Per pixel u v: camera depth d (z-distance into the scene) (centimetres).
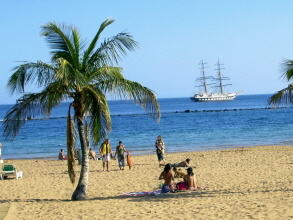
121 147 2152
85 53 1259
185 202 1178
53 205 1230
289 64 1348
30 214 1109
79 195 1310
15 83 1166
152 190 1498
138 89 1202
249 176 1736
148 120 8119
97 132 1275
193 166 2189
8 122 1219
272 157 2467
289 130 4938
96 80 1253
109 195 1419
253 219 912
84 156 1320
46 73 1168
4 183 1798
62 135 5344
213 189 1442
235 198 1199
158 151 2284
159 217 994
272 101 1345
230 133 4794
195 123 6775
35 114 1235
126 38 1225
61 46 1221
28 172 2255
